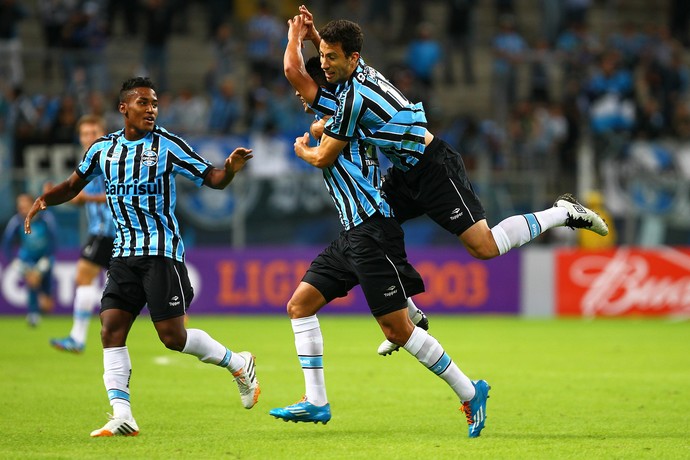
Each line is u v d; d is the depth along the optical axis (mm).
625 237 65688
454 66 78438
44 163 63875
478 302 63875
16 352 42312
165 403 28594
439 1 89375
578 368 37625
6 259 61625
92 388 31391
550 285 64000
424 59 75625
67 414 26281
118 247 22984
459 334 51688
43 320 59500
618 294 63500
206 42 79562
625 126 73500
